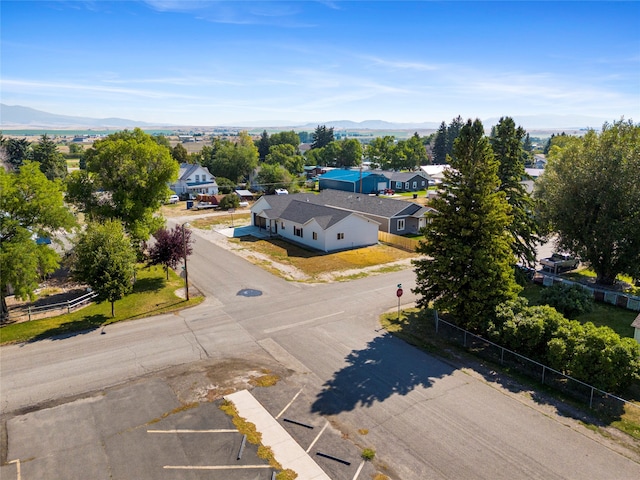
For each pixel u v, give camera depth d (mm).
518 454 14000
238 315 25891
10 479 12922
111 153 32281
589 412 16328
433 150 136250
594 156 29500
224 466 13492
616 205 28781
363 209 52000
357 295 29531
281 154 106938
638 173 27688
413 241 42625
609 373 16828
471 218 22375
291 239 46375
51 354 20797
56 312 26250
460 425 15508
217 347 21672
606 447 14359
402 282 32562
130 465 13531
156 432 15078
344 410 16391
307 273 34719
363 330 23844
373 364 20016
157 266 35688
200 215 61188
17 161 86000
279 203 52125
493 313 21625
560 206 30797
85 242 24766
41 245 26172
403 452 14109
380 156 125062
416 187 85000
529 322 19250
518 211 30562
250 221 56531
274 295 29438
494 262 22078
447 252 22781
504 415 16109
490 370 19578
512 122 30359
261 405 16688
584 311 23344
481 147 22734
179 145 109375
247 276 33750
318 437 14844
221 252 41062
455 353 21203
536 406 16703
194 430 15180
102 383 18266
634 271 28484
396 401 17016
